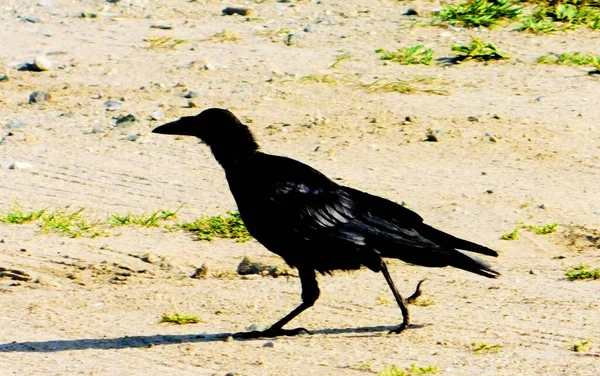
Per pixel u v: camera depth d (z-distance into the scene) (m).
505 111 17.22
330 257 9.83
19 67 19.77
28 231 13.41
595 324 9.99
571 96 17.86
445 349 9.42
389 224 9.74
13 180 15.14
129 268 12.18
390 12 22.33
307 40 20.86
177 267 12.20
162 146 16.39
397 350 9.41
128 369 9.09
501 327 9.98
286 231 9.77
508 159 15.48
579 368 8.84
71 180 15.14
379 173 15.04
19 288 11.59
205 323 10.35
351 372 8.88
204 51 20.42
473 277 11.65
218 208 14.10
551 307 10.52
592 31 20.89
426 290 11.23
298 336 9.91
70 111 17.83
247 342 9.77
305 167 9.98
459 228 13.12
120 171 15.44
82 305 10.96
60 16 22.67
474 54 19.66
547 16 21.55
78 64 19.91
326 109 17.55
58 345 9.75
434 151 15.83
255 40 20.95
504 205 13.82
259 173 9.91
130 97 18.34
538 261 12.15
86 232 13.36
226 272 12.05
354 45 20.50
